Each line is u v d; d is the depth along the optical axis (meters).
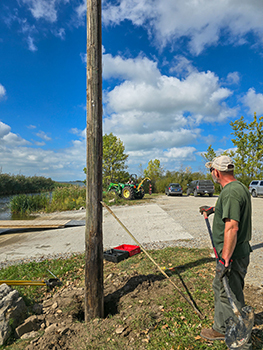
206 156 30.09
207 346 2.38
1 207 18.88
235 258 2.16
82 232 9.03
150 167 35.19
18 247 7.42
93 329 2.89
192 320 2.84
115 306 3.47
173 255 5.37
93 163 3.13
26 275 4.93
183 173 31.30
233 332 1.99
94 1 3.19
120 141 26.59
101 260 3.18
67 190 20.33
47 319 3.26
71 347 2.61
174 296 3.41
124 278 4.19
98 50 3.21
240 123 25.31
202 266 4.54
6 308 3.07
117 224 9.68
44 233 9.45
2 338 2.81
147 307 3.19
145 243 6.77
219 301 2.34
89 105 3.17
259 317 2.86
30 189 36.34
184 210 12.66
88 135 3.16
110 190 20.62
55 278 4.46
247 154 25.33
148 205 15.52
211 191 22.20
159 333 2.67
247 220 2.15
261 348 2.31
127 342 2.58
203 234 7.49
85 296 3.16
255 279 4.00
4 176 32.12
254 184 20.89
